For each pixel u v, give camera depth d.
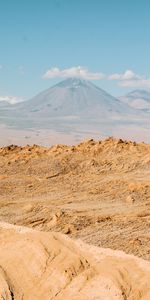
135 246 39.31
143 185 65.06
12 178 76.25
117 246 39.88
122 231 45.28
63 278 21.33
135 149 84.88
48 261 22.00
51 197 64.69
